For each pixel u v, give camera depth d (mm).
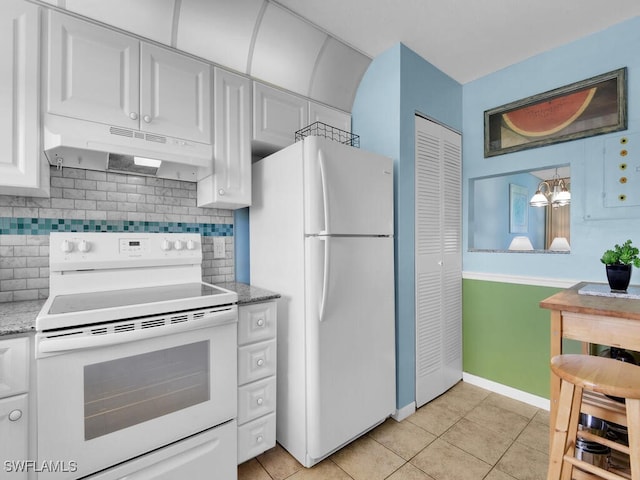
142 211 1773
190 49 1666
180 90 1593
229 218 2104
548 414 2111
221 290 1574
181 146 1582
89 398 1112
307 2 1749
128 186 1731
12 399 999
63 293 1467
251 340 1562
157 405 1256
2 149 1176
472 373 2576
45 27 1268
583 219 2031
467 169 2627
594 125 1979
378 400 1872
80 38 1335
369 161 1841
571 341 2105
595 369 1085
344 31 1992
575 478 1312
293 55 2004
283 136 2014
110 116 1390
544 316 2189
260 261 1957
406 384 2094
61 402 1059
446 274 2457
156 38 1561
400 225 2066
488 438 1854
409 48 2162
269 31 1856
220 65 1772
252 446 1562
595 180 1982
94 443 1113
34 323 1059
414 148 2188
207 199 1802
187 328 1296
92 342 1083
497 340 2426
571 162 2086
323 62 2133
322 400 1586
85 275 1522
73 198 1572
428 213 2293
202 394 1374
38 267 1479
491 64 2361
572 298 1495
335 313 1647
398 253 2055
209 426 1387
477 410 2168
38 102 1240
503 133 2398
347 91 2344
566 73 2107
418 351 2188
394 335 1999
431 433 1905
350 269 1722
